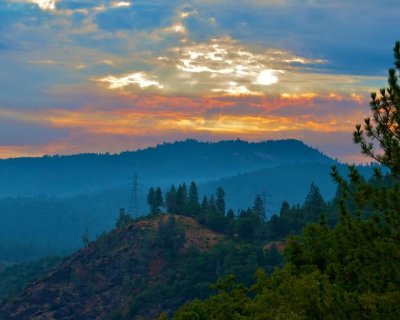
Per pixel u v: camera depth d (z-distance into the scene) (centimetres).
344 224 1858
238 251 13975
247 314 2966
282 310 1967
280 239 15275
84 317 14850
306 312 1869
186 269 14275
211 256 14088
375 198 1758
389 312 1698
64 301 15638
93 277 16325
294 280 2036
